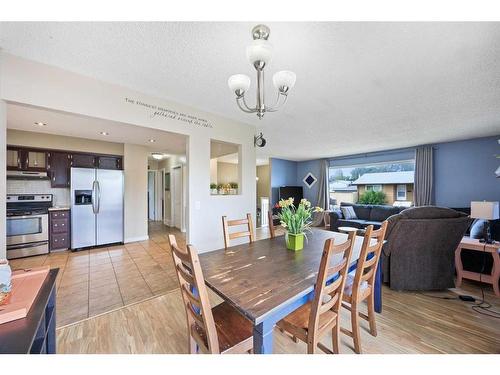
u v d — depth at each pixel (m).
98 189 4.34
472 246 2.57
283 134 4.15
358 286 1.56
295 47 1.61
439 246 2.46
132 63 1.82
